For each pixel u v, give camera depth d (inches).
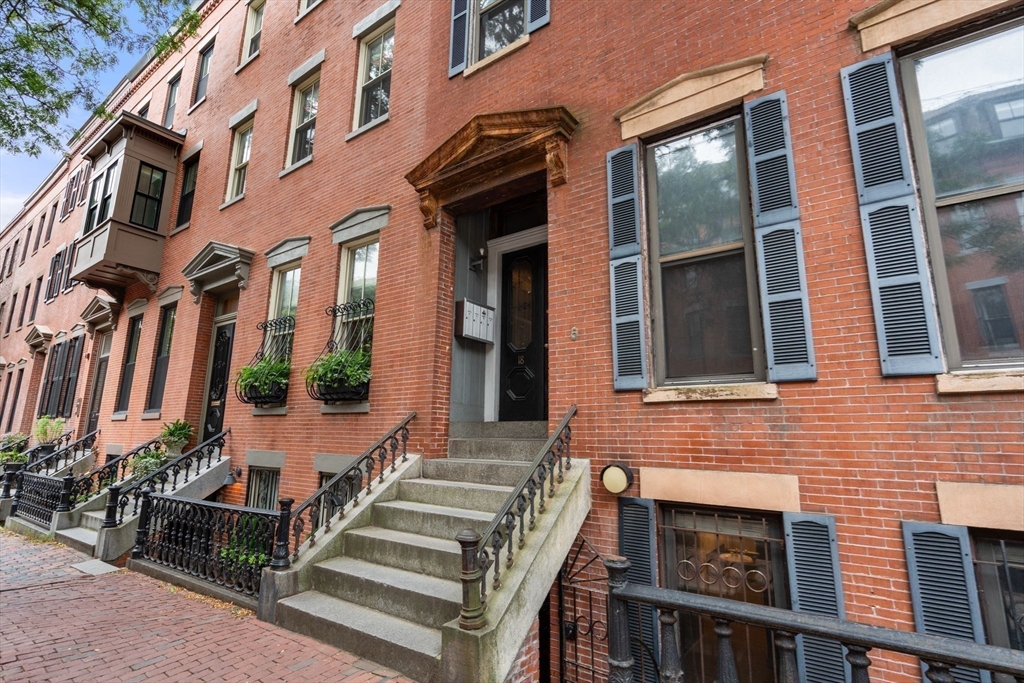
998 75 132.6
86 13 278.4
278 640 157.6
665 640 91.4
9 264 914.1
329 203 317.7
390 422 249.6
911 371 127.8
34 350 701.3
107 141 484.1
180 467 310.7
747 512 148.9
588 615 164.1
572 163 206.1
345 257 305.6
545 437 223.3
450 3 279.7
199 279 398.0
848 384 136.4
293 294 333.4
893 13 144.4
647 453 165.6
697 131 181.2
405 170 278.2
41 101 294.0
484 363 270.5
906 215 134.5
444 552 164.7
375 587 161.8
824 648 127.9
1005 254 125.9
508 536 141.6
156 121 545.0
